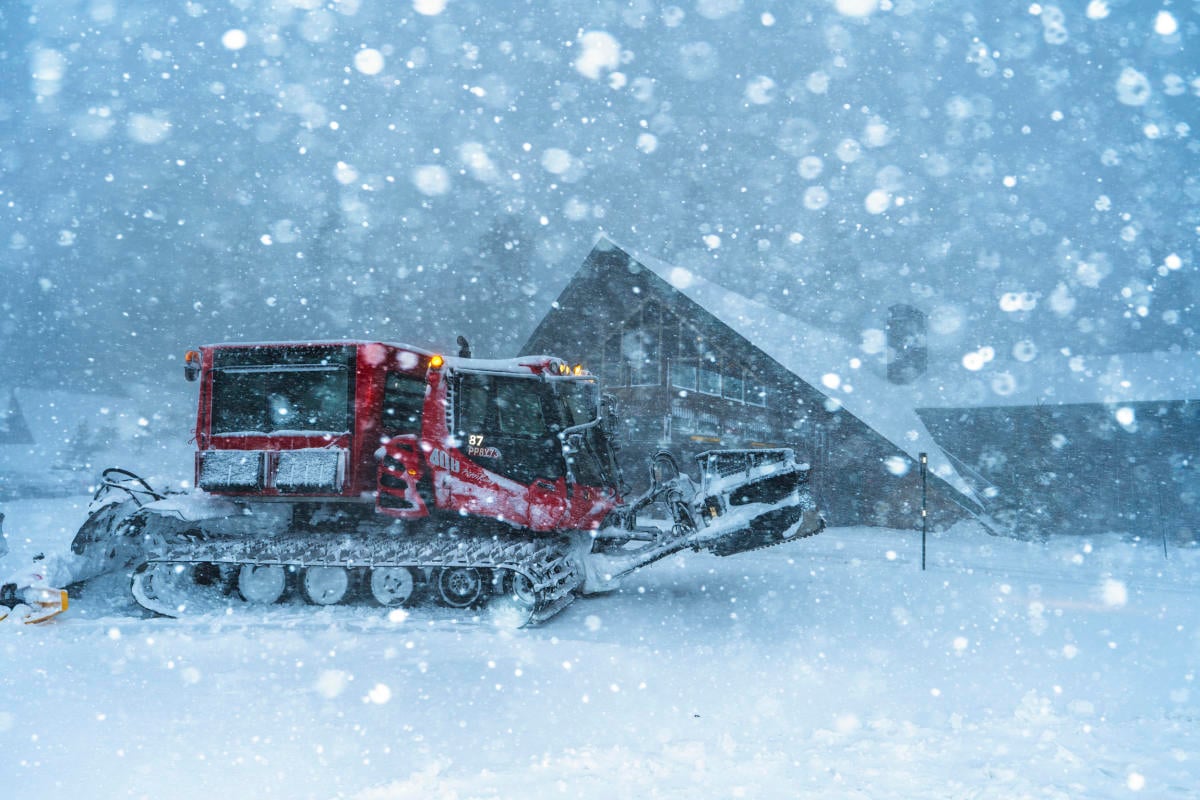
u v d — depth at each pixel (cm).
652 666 739
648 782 424
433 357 1047
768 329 3084
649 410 2861
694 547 1045
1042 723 555
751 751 484
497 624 925
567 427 1076
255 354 1064
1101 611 1152
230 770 451
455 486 1029
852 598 1203
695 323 2869
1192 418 2969
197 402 1080
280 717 554
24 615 925
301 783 431
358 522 1104
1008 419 3200
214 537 1090
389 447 1019
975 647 857
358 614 969
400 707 585
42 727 527
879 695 650
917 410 3294
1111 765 455
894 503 2784
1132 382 3136
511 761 470
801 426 2850
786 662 767
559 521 1034
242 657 746
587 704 607
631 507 1115
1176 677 729
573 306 3031
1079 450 3097
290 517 1109
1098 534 3012
